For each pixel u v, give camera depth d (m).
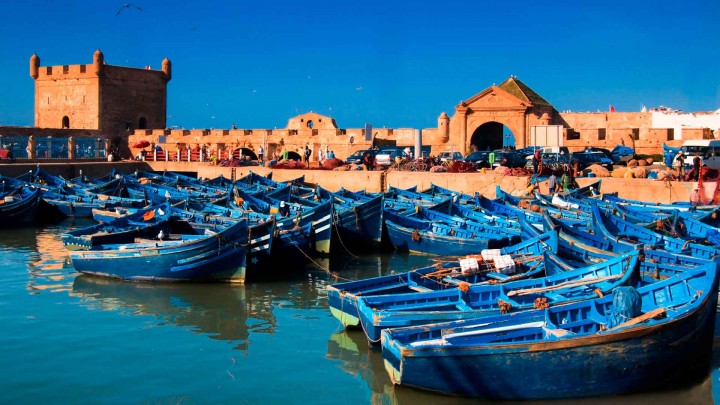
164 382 14.55
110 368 15.27
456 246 27.17
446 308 16.12
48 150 61.34
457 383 12.98
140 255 22.66
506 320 14.44
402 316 14.96
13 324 18.36
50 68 75.69
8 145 58.38
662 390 13.55
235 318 19.08
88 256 23.44
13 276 24.00
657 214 28.75
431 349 12.79
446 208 32.47
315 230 27.41
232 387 14.31
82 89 73.81
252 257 23.31
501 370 12.84
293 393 14.06
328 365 15.52
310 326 18.34
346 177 46.50
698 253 21.78
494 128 68.12
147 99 78.44
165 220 26.17
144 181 47.97
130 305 20.31
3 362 15.57
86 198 41.31
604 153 50.91
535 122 60.38
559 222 23.69
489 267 19.39
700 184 33.78
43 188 43.69
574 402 13.05
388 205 35.88
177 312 19.64
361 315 15.84
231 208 33.09
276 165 51.94
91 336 17.42
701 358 13.84
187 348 16.59
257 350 16.48
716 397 13.51
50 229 36.50
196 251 22.08
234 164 55.41
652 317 13.22
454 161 46.28
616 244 22.23
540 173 39.94
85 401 13.58
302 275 24.50
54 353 16.17
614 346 12.79
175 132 72.38
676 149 47.69
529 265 20.00
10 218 36.94
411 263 26.78
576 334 13.08
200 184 47.56
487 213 32.03
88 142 66.31
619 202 33.56
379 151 55.41
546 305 14.76
